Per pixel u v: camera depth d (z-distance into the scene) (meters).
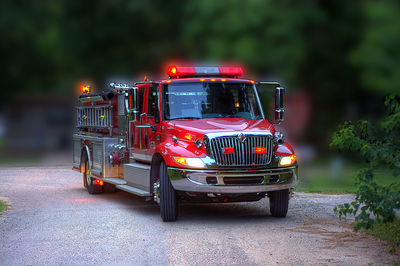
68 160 27.77
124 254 8.10
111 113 13.98
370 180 7.94
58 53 38.34
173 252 8.21
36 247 8.62
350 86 30.47
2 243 8.95
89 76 33.50
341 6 29.64
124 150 13.61
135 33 32.22
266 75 27.20
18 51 40.19
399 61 26.72
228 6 26.47
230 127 10.66
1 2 38.44
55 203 13.37
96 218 11.18
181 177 10.32
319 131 30.70
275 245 8.63
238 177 10.33
